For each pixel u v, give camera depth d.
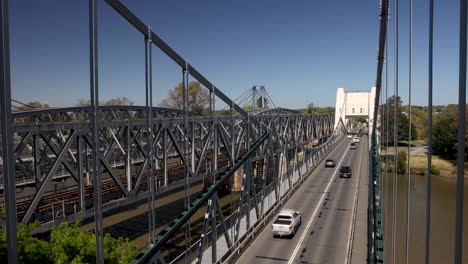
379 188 26.53
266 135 26.80
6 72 5.60
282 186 35.06
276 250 19.45
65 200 20.17
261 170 39.38
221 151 41.00
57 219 17.91
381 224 18.33
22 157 28.11
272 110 48.69
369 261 16.95
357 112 100.94
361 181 39.12
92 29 7.64
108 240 13.70
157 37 11.77
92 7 7.62
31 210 16.80
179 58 13.85
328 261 17.94
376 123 46.09
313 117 73.00
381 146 37.62
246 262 17.83
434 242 21.80
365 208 27.95
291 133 54.09
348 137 99.25
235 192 42.34
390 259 19.95
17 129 16.33
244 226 22.73
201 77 17.14
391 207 29.12
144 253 11.66
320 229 23.05
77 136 19.00
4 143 5.62
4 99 5.58
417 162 36.81
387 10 17.36
